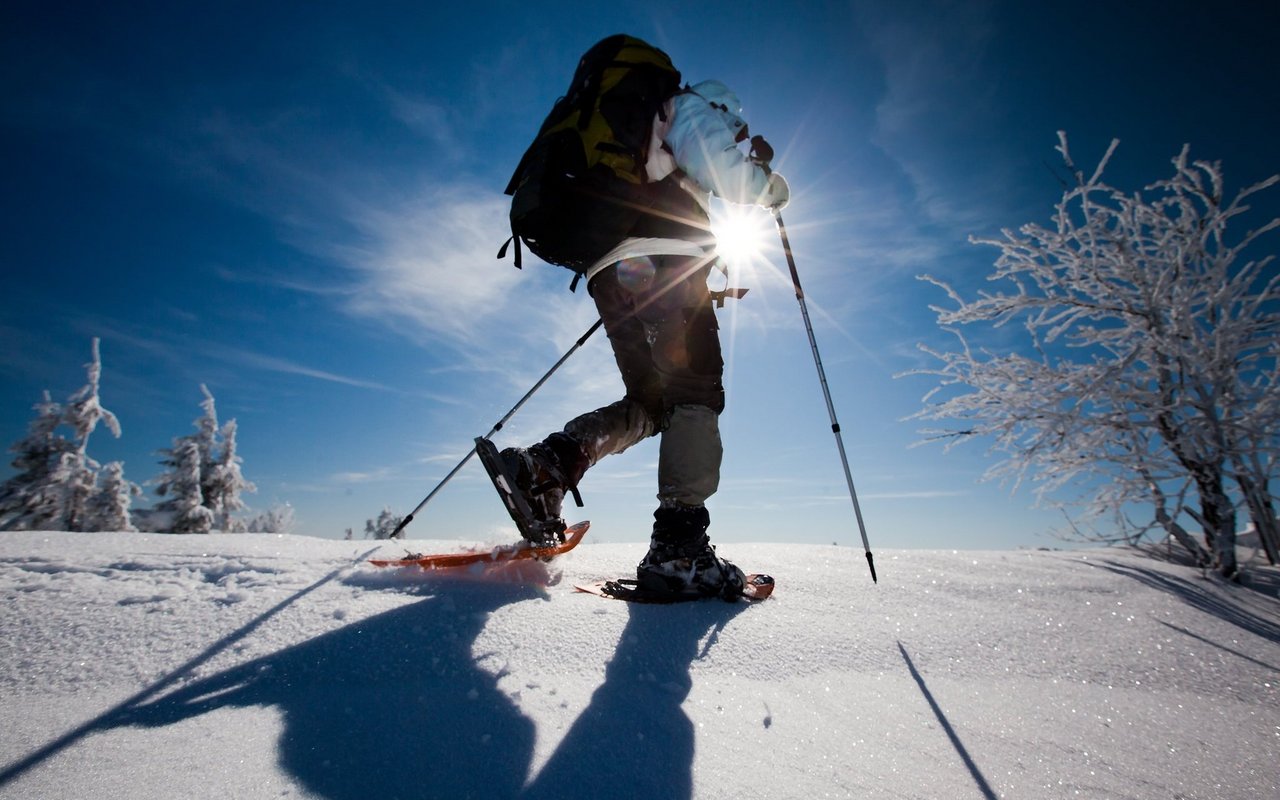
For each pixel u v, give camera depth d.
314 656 1.27
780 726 1.10
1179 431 3.27
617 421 2.04
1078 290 3.72
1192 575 2.86
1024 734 1.15
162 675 1.20
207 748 0.93
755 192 1.82
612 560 2.44
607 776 0.89
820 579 2.32
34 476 11.55
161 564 1.94
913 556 2.91
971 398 3.87
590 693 1.17
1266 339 3.21
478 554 1.94
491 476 1.94
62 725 1.00
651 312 1.89
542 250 1.96
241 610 1.53
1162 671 1.59
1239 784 1.01
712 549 1.91
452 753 0.93
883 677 1.39
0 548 2.08
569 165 1.80
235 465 14.49
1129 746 1.13
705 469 1.87
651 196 1.85
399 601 1.62
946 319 3.94
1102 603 2.21
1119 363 3.42
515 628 1.46
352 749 0.93
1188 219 3.46
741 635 1.54
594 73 1.89
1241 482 3.27
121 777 0.85
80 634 1.37
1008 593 2.25
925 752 1.05
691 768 0.93
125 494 12.12
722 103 1.94
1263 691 1.50
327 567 1.97
